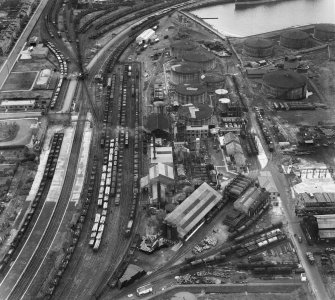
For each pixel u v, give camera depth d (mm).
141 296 198250
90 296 198625
